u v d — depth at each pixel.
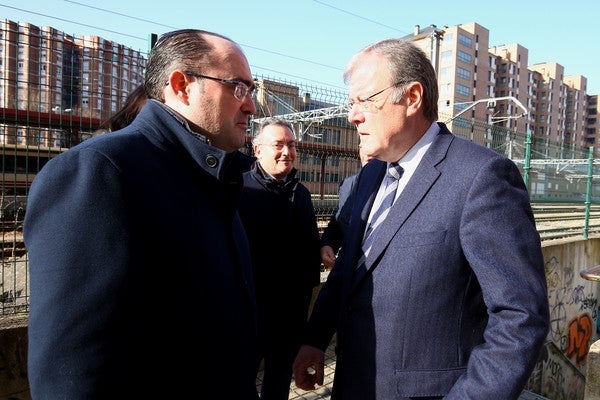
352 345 1.57
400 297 1.44
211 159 1.31
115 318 1.00
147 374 1.09
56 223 0.99
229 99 1.36
